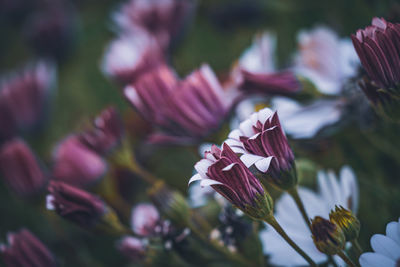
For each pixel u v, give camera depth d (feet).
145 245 1.32
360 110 1.41
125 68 1.61
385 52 1.09
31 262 1.35
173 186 1.96
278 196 1.45
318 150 1.53
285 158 1.13
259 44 1.63
